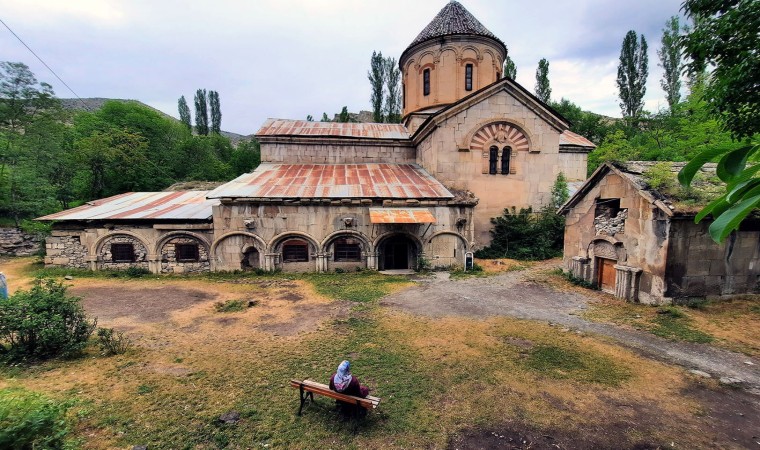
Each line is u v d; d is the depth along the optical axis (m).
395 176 22.44
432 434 6.20
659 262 12.34
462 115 22.27
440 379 7.97
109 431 6.14
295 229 18.33
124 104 48.44
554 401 7.14
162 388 7.48
